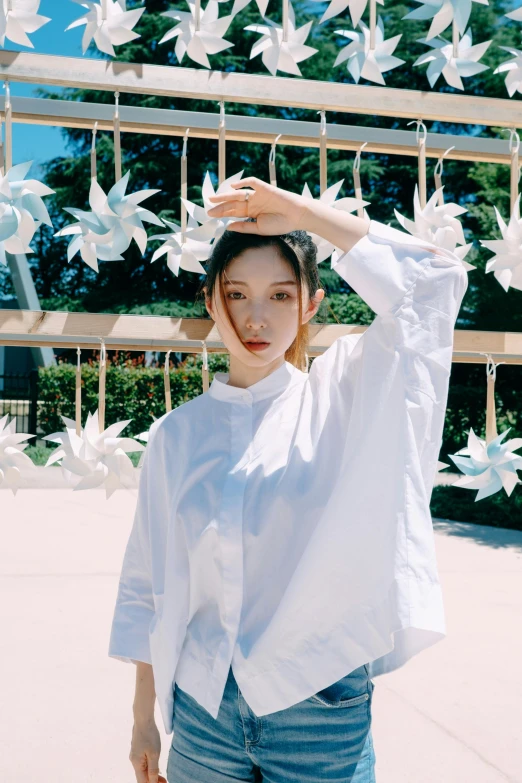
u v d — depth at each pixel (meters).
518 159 1.78
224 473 1.39
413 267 1.23
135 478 1.65
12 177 1.55
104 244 1.60
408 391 1.21
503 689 3.55
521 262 1.68
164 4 16.64
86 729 3.06
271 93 1.64
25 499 8.40
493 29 12.87
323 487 1.34
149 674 1.60
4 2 1.51
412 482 1.21
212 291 1.40
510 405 10.74
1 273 20.06
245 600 1.34
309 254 1.44
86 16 1.55
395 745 2.99
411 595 1.19
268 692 1.29
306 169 16.06
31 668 3.66
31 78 1.55
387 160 15.98
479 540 7.26
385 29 14.52
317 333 1.69
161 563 1.49
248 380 1.46
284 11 1.65
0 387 19.03
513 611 4.78
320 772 1.31
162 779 1.62
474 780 2.73
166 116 1.67
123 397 12.93
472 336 1.68
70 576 5.30
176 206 16.98
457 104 1.73
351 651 1.26
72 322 1.57
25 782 2.64
